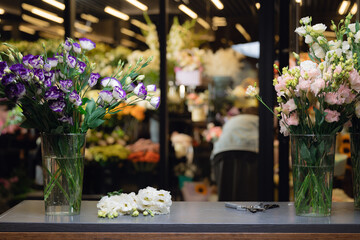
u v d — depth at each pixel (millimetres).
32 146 4277
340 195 3537
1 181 4254
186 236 1920
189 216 2041
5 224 1929
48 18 4152
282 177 3684
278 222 1940
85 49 2016
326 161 2037
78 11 4180
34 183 4277
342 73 1944
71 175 2031
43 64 1971
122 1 4270
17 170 4270
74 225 1928
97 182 4242
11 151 4270
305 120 2029
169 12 4332
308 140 2033
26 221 1943
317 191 2033
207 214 2080
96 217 2020
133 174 4250
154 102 2076
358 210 2189
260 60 3715
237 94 4367
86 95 4281
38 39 4191
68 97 1965
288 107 2027
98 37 4277
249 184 4281
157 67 4289
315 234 1918
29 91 1941
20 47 4195
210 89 4371
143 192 2068
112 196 2078
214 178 4320
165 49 4188
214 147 4320
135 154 4242
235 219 1986
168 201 2074
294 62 3625
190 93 4359
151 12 4266
